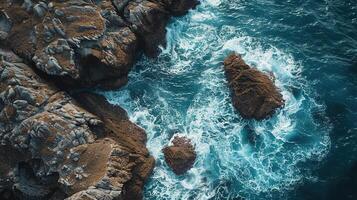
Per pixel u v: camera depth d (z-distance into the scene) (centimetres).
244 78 3647
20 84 3391
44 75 3572
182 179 3397
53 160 3194
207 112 3666
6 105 3344
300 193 3284
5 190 3297
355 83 3728
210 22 4162
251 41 4009
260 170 3400
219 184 3362
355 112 3588
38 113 3322
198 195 3328
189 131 3591
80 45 3569
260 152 3472
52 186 3222
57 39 3562
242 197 3297
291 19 4128
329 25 4062
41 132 3238
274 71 3800
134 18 3788
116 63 3634
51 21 3622
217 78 3809
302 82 3741
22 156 3275
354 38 3988
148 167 3391
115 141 3394
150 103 3750
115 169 3170
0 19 3700
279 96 3634
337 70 3794
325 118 3578
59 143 3231
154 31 3947
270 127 3556
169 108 3716
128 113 3697
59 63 3503
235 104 3638
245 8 4247
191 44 4044
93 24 3653
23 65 3531
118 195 3064
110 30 3719
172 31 4097
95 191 3041
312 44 3959
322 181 3316
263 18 4162
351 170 3334
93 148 3247
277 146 3488
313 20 4097
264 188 3325
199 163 3447
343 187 3278
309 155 3434
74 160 3189
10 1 3731
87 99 3672
